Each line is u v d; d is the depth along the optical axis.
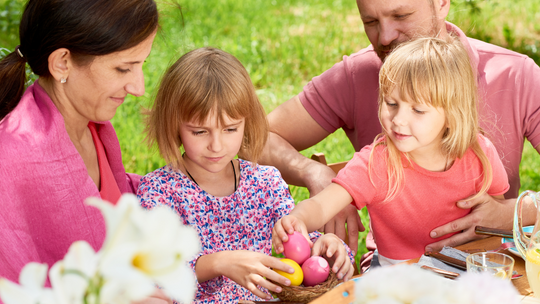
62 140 1.54
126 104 5.04
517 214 1.35
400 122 1.76
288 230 1.64
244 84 1.85
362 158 1.95
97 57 1.51
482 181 1.93
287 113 2.53
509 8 8.95
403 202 1.96
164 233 0.65
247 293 1.96
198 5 9.66
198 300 1.82
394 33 2.09
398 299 0.75
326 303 1.24
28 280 0.65
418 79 1.71
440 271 1.35
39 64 1.54
